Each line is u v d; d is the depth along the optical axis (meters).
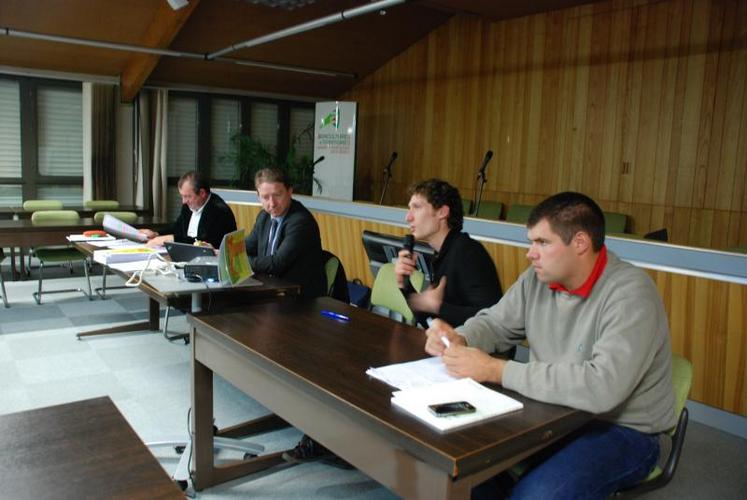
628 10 6.23
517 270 3.61
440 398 1.39
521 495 1.47
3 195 7.61
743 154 5.50
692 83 5.79
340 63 8.81
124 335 4.04
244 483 2.27
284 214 3.15
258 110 9.48
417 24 8.11
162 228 5.15
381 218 4.57
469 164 7.99
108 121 8.04
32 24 6.52
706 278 2.94
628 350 1.46
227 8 7.09
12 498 0.97
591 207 1.59
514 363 1.51
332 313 2.16
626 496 1.59
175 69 8.20
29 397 2.99
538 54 7.08
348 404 1.37
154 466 1.08
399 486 1.29
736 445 2.84
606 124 6.49
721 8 5.55
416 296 2.28
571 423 1.37
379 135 9.31
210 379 2.16
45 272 6.05
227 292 2.54
